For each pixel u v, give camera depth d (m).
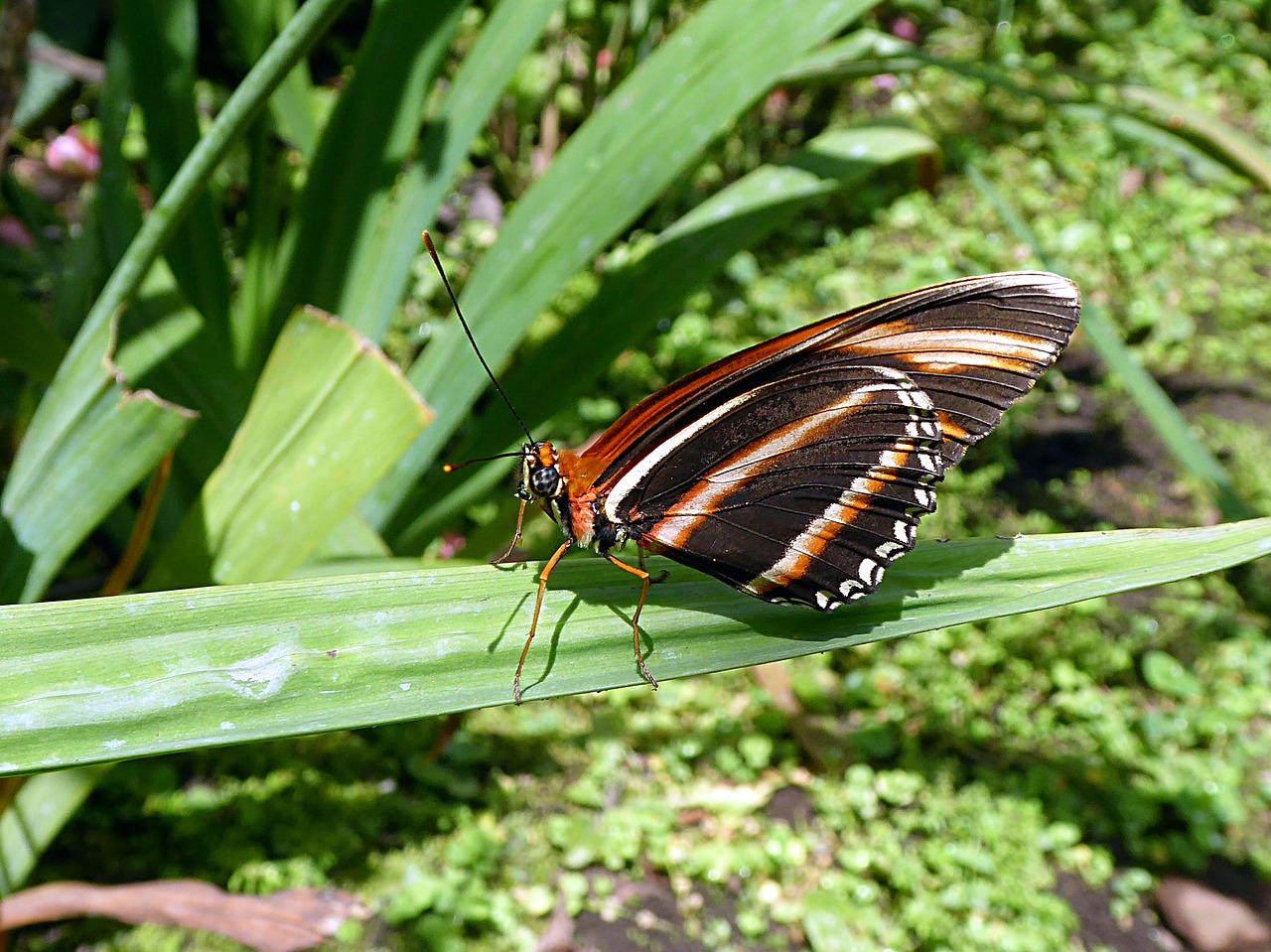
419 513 0.20
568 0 0.35
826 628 0.12
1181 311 0.36
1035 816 0.22
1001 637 0.25
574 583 0.12
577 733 0.22
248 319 0.20
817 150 0.21
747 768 0.22
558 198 0.18
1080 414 0.33
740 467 0.13
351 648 0.11
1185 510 0.29
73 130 0.33
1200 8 0.52
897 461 0.12
